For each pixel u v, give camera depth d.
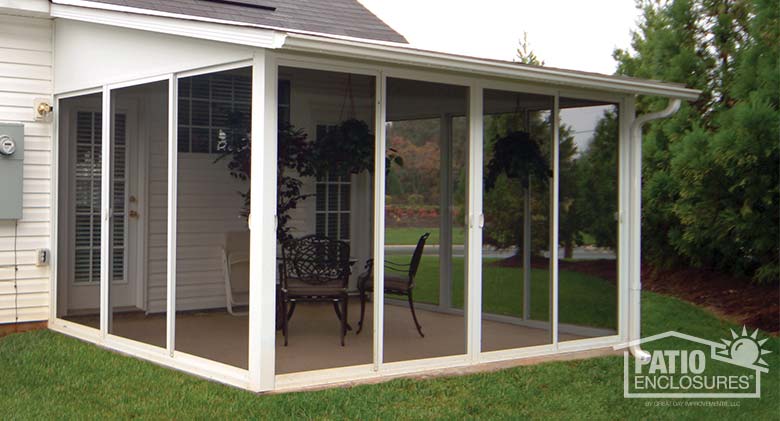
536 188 6.97
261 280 5.13
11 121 7.36
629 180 7.09
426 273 7.19
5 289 7.36
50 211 7.57
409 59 5.21
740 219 8.21
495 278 7.08
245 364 5.60
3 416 4.78
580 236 6.89
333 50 4.86
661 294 9.69
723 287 9.38
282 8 9.25
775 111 7.82
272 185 5.14
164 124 7.57
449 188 6.99
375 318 5.70
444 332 6.95
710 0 9.45
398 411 4.93
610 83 6.41
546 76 5.98
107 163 6.85
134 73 6.41
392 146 6.25
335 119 7.49
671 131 9.33
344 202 8.71
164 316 7.72
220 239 8.23
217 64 5.49
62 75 7.43
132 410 4.89
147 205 7.75
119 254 7.64
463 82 6.09
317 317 7.84
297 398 5.05
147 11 5.93
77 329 7.24
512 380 5.76
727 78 9.23
